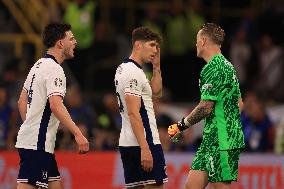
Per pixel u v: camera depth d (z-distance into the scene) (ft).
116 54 174.70
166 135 134.51
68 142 131.03
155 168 89.15
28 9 180.04
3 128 136.46
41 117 88.43
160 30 178.50
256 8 196.54
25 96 91.30
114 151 129.39
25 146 88.53
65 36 90.27
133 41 91.20
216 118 88.94
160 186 90.02
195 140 138.72
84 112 138.41
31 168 88.28
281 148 137.08
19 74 154.10
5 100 137.90
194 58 181.57
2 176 120.98
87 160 122.83
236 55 180.14
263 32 188.96
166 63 180.86
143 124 88.89
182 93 181.37
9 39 175.32
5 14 181.88
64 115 86.63
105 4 187.73
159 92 95.25
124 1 192.75
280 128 138.10
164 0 194.29
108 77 173.37
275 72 180.55
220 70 88.53
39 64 89.40
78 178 122.52
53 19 174.70
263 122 136.98
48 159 88.69
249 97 138.92
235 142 88.94
